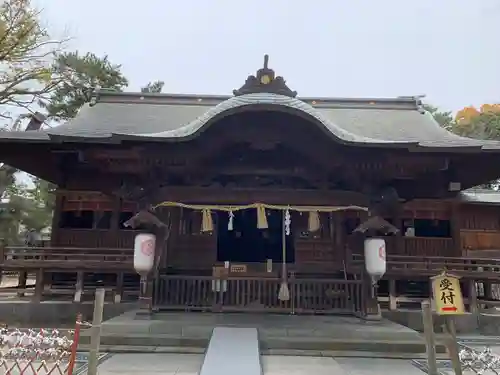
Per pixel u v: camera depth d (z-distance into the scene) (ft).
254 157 37.17
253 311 34.88
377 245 33.81
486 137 101.14
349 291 35.35
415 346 27.61
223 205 36.09
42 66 68.33
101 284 49.42
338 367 23.95
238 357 22.15
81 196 50.11
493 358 20.35
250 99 31.58
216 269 36.91
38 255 42.65
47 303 42.37
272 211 51.88
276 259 58.59
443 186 46.65
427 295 48.73
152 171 35.65
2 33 59.00
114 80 84.94
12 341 19.44
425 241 50.01
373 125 52.95
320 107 59.21
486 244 53.62
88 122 50.67
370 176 36.06
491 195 54.75
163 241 35.37
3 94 70.03
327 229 40.50
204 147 34.58
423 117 56.13
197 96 61.05
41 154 44.80
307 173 37.06
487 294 49.16
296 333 29.19
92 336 17.62
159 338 28.40
